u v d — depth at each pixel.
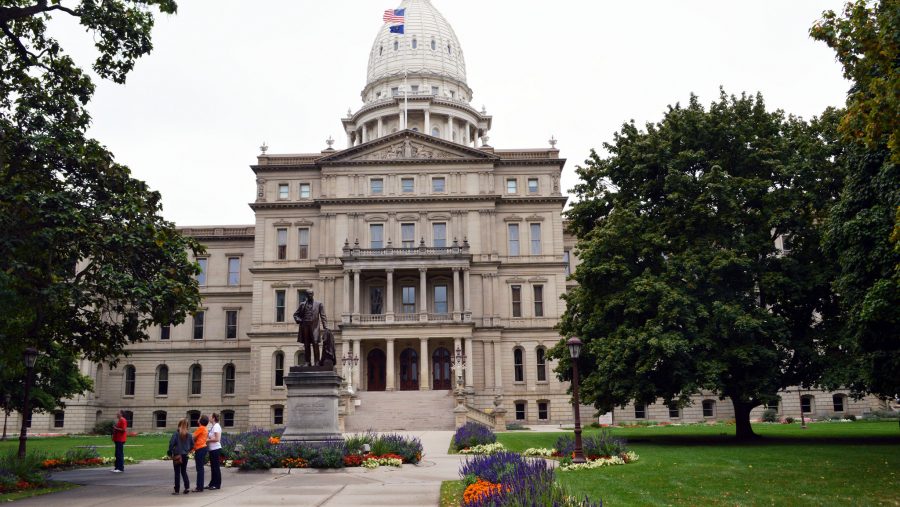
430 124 104.50
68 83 28.53
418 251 74.69
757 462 27.11
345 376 71.19
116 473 27.30
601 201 44.56
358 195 78.44
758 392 36.56
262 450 26.28
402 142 79.69
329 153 80.94
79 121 28.25
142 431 80.56
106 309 28.53
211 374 83.12
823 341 37.44
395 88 111.00
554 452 31.50
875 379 28.02
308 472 25.12
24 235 24.47
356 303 73.69
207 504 18.31
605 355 38.34
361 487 21.25
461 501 17.25
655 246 39.59
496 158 78.69
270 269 77.94
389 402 62.84
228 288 84.81
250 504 18.22
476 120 107.38
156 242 26.33
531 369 75.69
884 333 26.45
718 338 37.25
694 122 40.44
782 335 36.50
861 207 27.53
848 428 48.84
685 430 52.81
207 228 86.19
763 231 38.41
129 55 28.38
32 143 25.59
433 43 113.50
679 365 36.03
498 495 14.40
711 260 37.50
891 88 18.64
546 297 77.19
